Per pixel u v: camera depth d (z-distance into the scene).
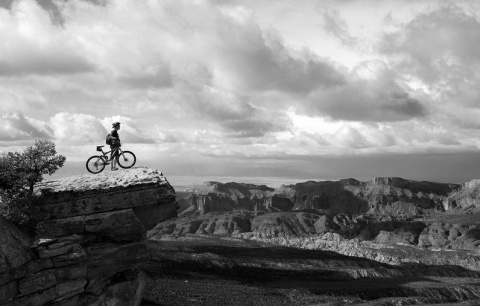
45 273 47.00
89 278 52.19
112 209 53.41
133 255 54.62
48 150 53.16
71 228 51.69
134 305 56.84
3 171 50.84
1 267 43.56
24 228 50.16
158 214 55.81
